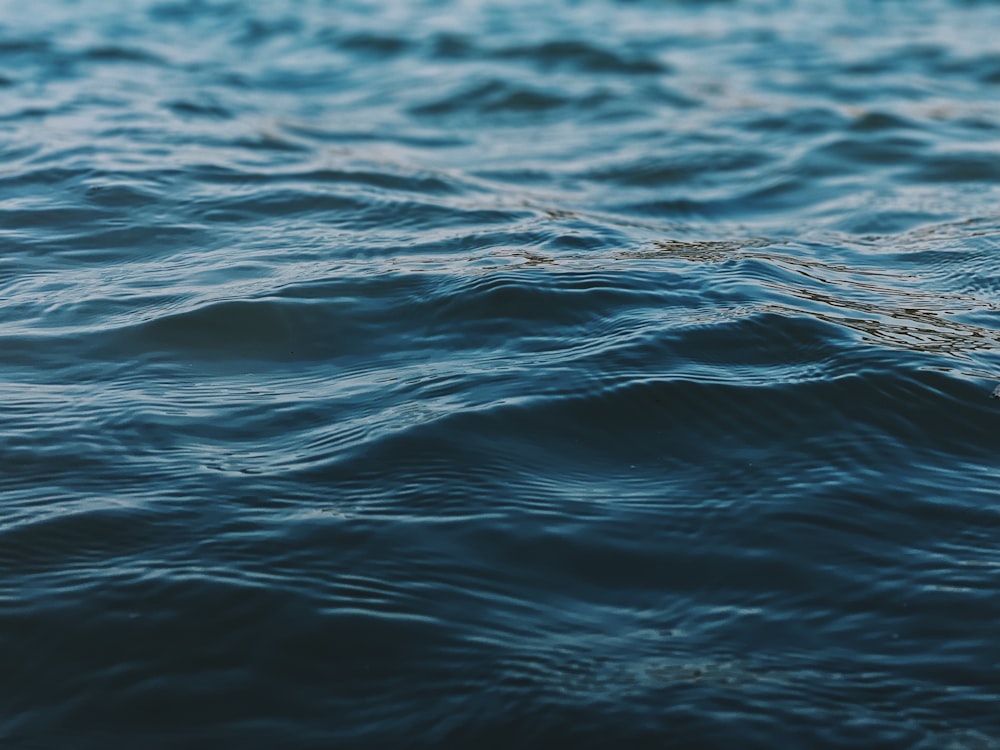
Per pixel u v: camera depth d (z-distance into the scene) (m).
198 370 4.18
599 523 3.25
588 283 4.90
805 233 6.51
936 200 7.16
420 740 2.48
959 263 5.67
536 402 3.85
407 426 3.68
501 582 2.99
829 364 4.16
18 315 4.64
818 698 2.60
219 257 5.42
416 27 13.84
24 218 5.88
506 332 4.48
